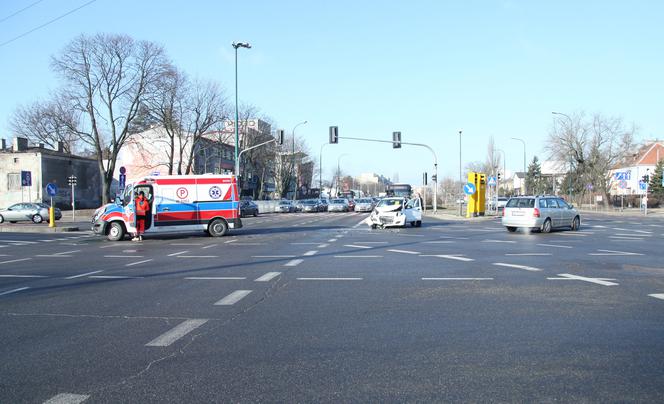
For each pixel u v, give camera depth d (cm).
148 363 501
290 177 7862
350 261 1277
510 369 475
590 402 400
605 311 710
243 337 590
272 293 862
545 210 2244
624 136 6091
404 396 414
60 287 948
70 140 5619
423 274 1058
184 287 930
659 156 8712
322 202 6206
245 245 1767
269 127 6800
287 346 554
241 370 478
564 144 6178
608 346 545
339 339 579
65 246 1841
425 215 4512
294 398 411
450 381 446
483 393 419
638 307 734
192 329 629
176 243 1909
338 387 434
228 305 769
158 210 2112
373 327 632
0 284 991
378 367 484
